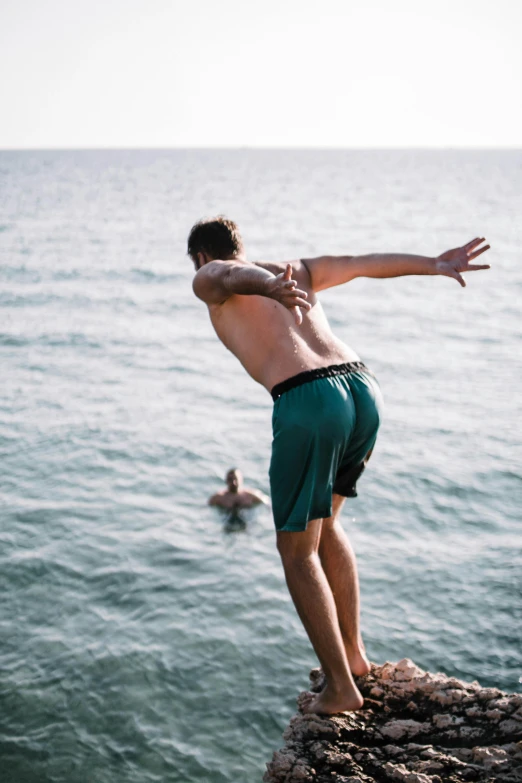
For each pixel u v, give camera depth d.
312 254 49.69
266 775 2.36
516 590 9.62
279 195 115.19
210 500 12.48
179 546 11.00
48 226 66.88
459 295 34.97
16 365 22.17
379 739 2.40
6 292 34.91
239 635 8.79
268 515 12.04
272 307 2.56
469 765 2.21
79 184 141.12
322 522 2.69
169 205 93.19
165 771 6.84
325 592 2.49
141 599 9.56
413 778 2.15
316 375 2.44
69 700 7.71
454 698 2.52
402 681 2.65
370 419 2.51
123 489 13.08
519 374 20.80
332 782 2.23
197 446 15.25
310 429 2.37
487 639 8.62
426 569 10.23
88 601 9.52
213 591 9.74
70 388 19.69
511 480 13.37
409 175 195.88
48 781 6.72
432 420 16.83
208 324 28.27
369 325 28.05
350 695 2.53
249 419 17.06
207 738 7.24
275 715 7.52
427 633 8.76
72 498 12.66
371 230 64.00
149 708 7.62
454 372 21.12
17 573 10.16
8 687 7.89
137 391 19.41
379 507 12.29
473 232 62.50
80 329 27.27
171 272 41.62
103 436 15.80
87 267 43.16
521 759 2.21
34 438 15.66
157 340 25.52
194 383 20.20
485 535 11.27
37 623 9.03
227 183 151.88
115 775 6.80
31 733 7.27
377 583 9.89
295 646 8.59
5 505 12.30
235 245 2.69
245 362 2.58
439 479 13.39
